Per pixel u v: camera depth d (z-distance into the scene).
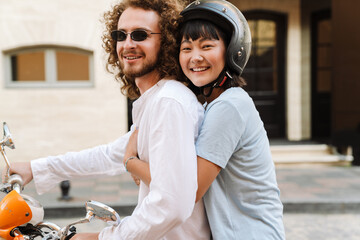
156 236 1.35
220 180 1.53
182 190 1.34
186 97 1.45
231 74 1.62
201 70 1.57
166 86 1.47
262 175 1.54
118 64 1.83
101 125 7.81
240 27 1.56
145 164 1.53
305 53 9.16
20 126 7.66
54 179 1.81
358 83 7.98
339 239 4.66
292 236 4.77
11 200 1.50
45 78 7.74
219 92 1.67
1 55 7.55
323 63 9.24
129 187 6.50
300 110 9.20
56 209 5.33
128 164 1.56
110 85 7.78
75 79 7.80
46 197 5.77
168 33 1.57
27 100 7.66
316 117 9.27
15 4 7.50
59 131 7.74
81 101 7.77
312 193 6.09
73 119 7.77
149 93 1.58
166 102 1.40
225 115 1.46
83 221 1.45
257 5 8.95
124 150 1.84
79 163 1.84
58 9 7.59
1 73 7.57
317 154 8.34
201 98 1.81
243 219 1.50
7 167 1.70
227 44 1.58
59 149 7.77
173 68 1.60
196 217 1.54
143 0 1.57
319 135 9.29
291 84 9.13
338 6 7.98
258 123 1.56
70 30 7.63
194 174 1.37
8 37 7.52
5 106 7.61
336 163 8.09
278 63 9.23
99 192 6.16
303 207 5.69
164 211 1.32
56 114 7.73
